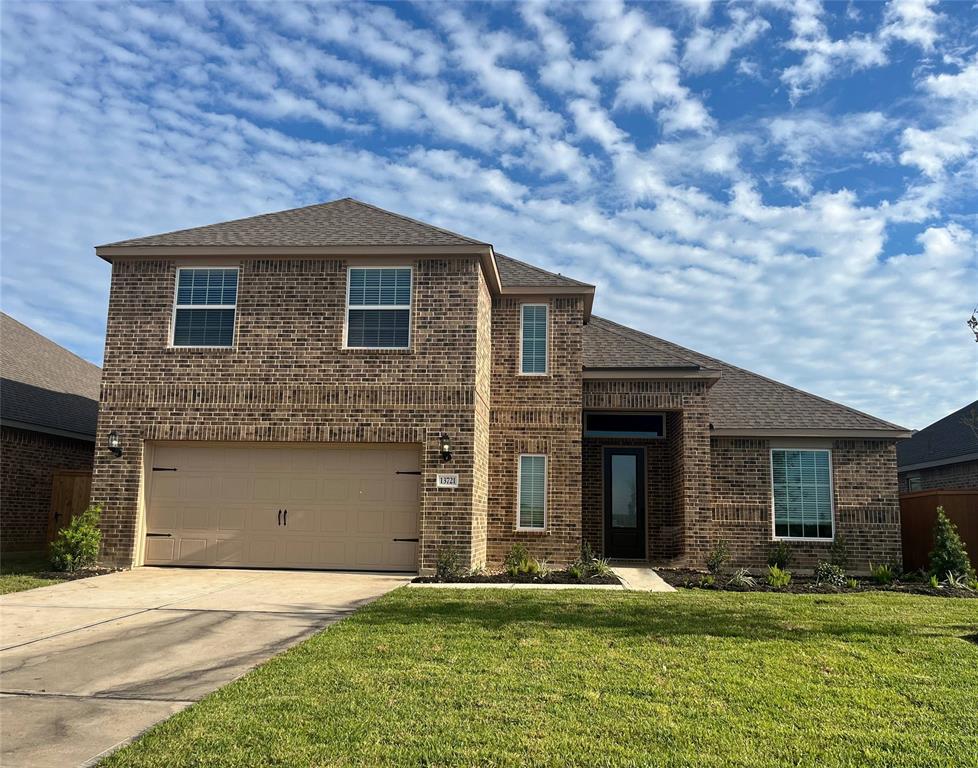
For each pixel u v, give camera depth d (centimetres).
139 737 550
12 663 760
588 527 1745
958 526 1592
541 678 684
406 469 1438
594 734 547
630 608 1038
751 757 508
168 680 699
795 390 1858
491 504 1584
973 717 592
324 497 1444
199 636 876
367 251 1452
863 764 500
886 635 880
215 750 516
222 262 1491
